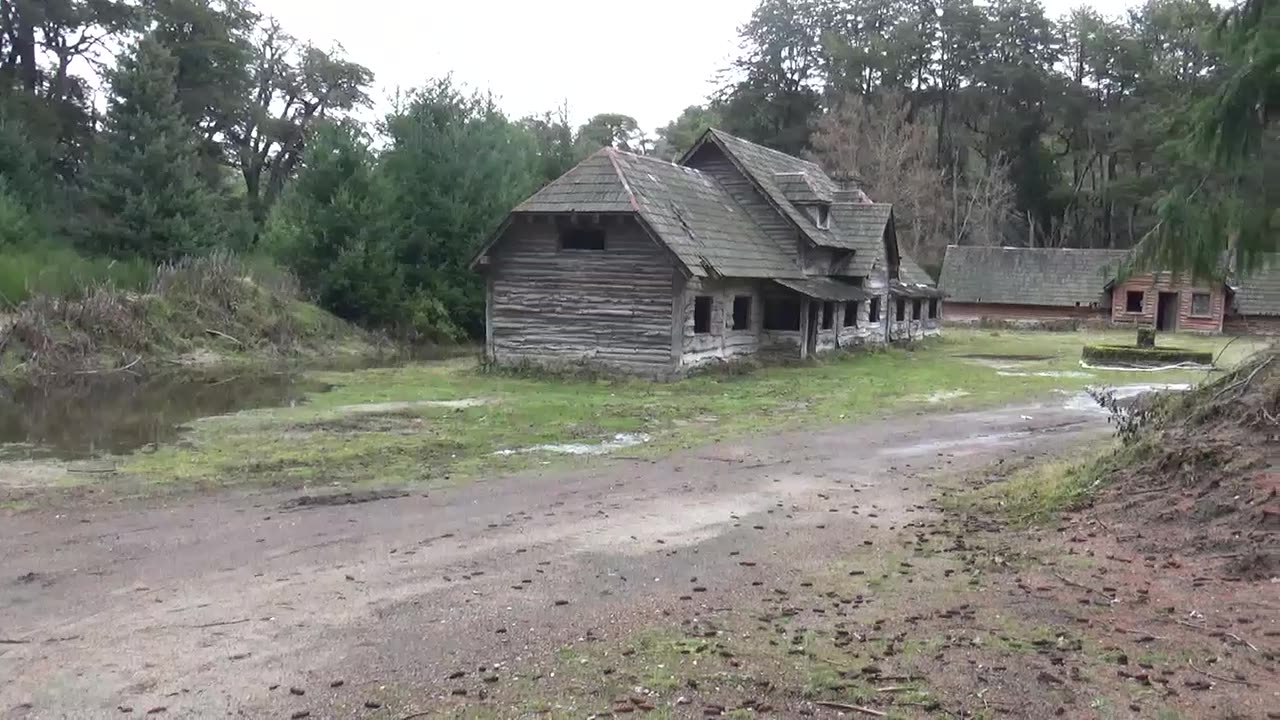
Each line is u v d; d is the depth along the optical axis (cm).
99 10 4559
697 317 2603
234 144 5781
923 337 4241
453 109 3981
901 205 6047
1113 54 7006
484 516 1009
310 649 621
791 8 7375
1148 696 525
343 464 1315
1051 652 591
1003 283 5550
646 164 2722
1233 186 899
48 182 3959
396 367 2808
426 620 675
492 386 2283
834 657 593
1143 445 1026
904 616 669
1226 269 941
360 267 3516
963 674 561
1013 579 747
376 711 526
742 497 1105
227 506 1058
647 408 1903
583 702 532
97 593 741
